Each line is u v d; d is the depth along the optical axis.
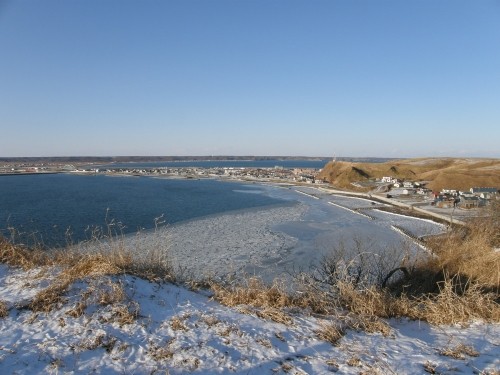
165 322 4.73
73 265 6.09
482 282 6.89
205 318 4.95
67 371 3.64
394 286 7.62
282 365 4.00
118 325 4.50
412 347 4.59
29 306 4.76
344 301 6.09
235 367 3.90
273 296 5.87
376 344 4.64
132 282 5.60
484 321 5.41
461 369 4.03
